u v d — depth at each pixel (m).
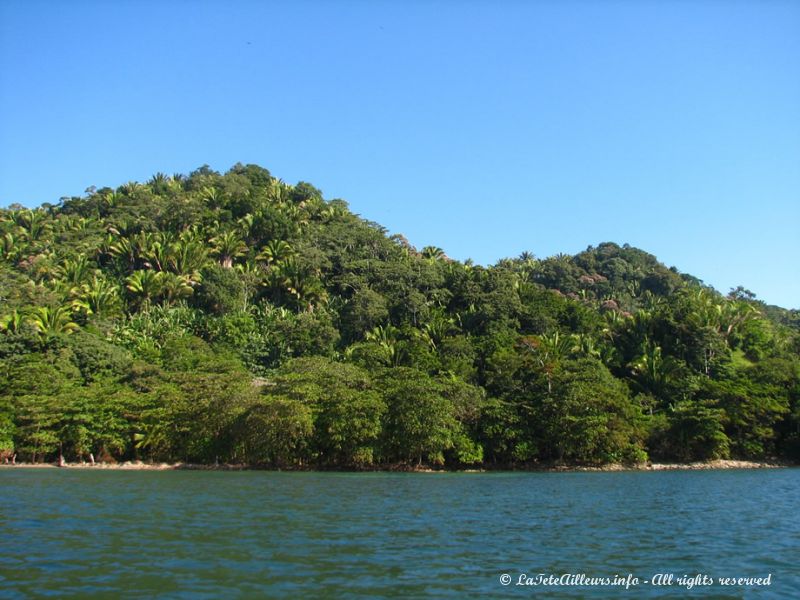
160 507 36.62
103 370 90.00
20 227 149.12
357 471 72.06
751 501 42.41
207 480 56.81
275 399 68.81
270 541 26.30
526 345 99.06
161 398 75.50
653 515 35.56
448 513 35.62
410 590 19.27
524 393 81.81
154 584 19.45
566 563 23.25
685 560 24.02
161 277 118.69
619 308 161.62
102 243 137.75
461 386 77.81
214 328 107.12
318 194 180.75
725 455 84.25
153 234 137.50
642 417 82.94
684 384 93.94
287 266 126.75
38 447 75.88
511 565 22.77
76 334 96.31
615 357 106.81
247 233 143.62
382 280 123.94
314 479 59.16
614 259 198.50
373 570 21.61
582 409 75.69
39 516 32.81
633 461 79.50
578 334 112.62
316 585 19.61
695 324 107.50
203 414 72.81
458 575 21.19
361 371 80.75
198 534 27.73
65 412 75.75
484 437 76.69
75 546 24.89
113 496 42.38
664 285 186.00
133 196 168.62
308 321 106.25
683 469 79.12
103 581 19.75
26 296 107.25
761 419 85.44
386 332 107.56
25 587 19.05
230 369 84.00
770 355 109.44
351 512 35.47
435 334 108.69
